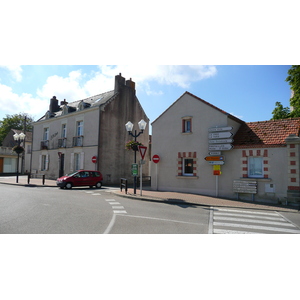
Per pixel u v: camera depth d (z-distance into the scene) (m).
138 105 28.41
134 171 15.41
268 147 13.66
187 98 17.03
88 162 24.67
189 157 16.55
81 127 26.38
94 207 10.58
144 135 28.89
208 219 9.08
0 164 36.28
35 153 31.86
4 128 53.03
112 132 25.28
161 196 14.34
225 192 14.85
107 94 28.06
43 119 31.11
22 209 9.62
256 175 14.19
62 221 7.90
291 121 14.34
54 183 23.08
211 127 15.62
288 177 12.97
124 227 7.45
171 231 7.20
